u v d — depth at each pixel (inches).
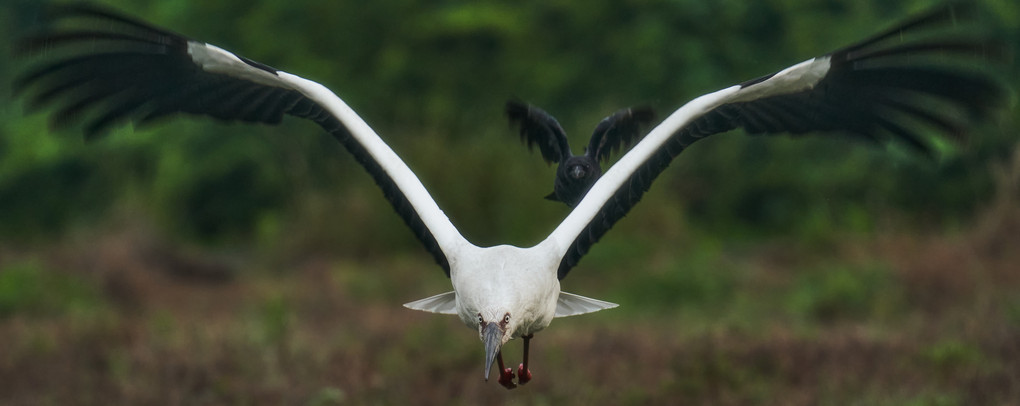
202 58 229.5
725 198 971.9
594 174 235.6
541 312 215.3
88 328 499.8
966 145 225.3
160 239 786.8
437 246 225.0
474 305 210.7
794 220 934.4
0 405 364.8
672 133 224.2
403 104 1019.3
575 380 380.8
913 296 544.7
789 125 231.3
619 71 979.3
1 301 576.1
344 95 1023.0
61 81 228.4
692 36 967.0
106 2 1100.5
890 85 223.8
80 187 1170.0
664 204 758.5
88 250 716.7
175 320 529.7
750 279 627.2
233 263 840.9
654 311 580.1
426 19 1029.2
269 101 235.5
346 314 565.9
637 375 387.5
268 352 427.5
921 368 386.3
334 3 1042.7
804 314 534.3
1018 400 340.5
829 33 949.8
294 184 967.0
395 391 370.6
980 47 204.4
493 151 759.7
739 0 958.4
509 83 1003.3
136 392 375.9
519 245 726.5
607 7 998.4
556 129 242.7
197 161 1059.3
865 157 882.8
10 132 1197.7
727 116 228.7
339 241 761.6
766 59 961.5
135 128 235.6
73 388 386.6
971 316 474.0
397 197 227.1
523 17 1019.9
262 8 1050.7
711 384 370.3
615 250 682.2
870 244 644.1
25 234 1077.8
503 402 356.5
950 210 810.2
